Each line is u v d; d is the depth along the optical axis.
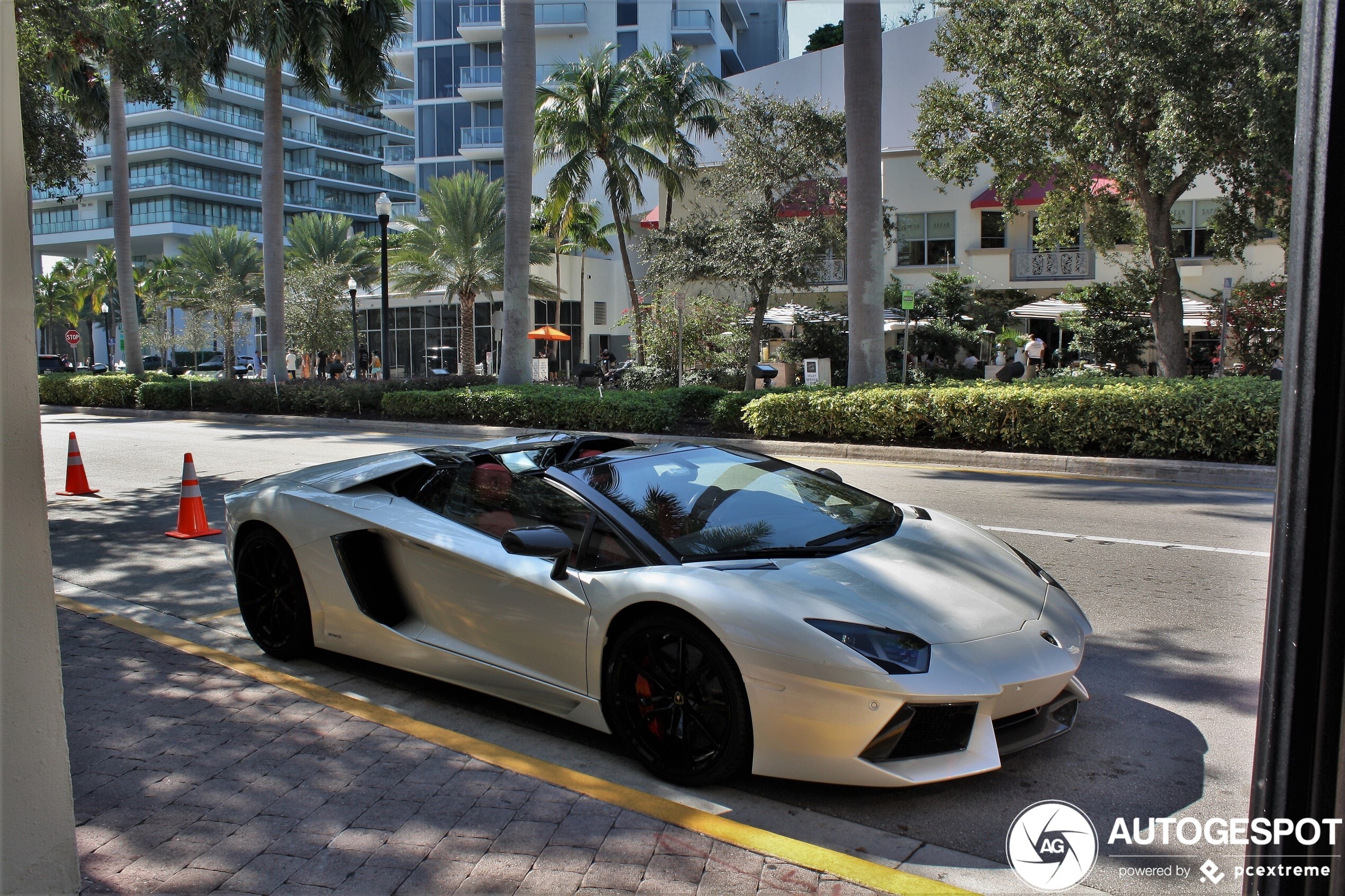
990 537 4.11
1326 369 1.54
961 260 27.73
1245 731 3.65
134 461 13.05
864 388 13.95
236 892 2.56
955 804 3.08
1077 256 26.36
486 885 2.58
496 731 3.75
